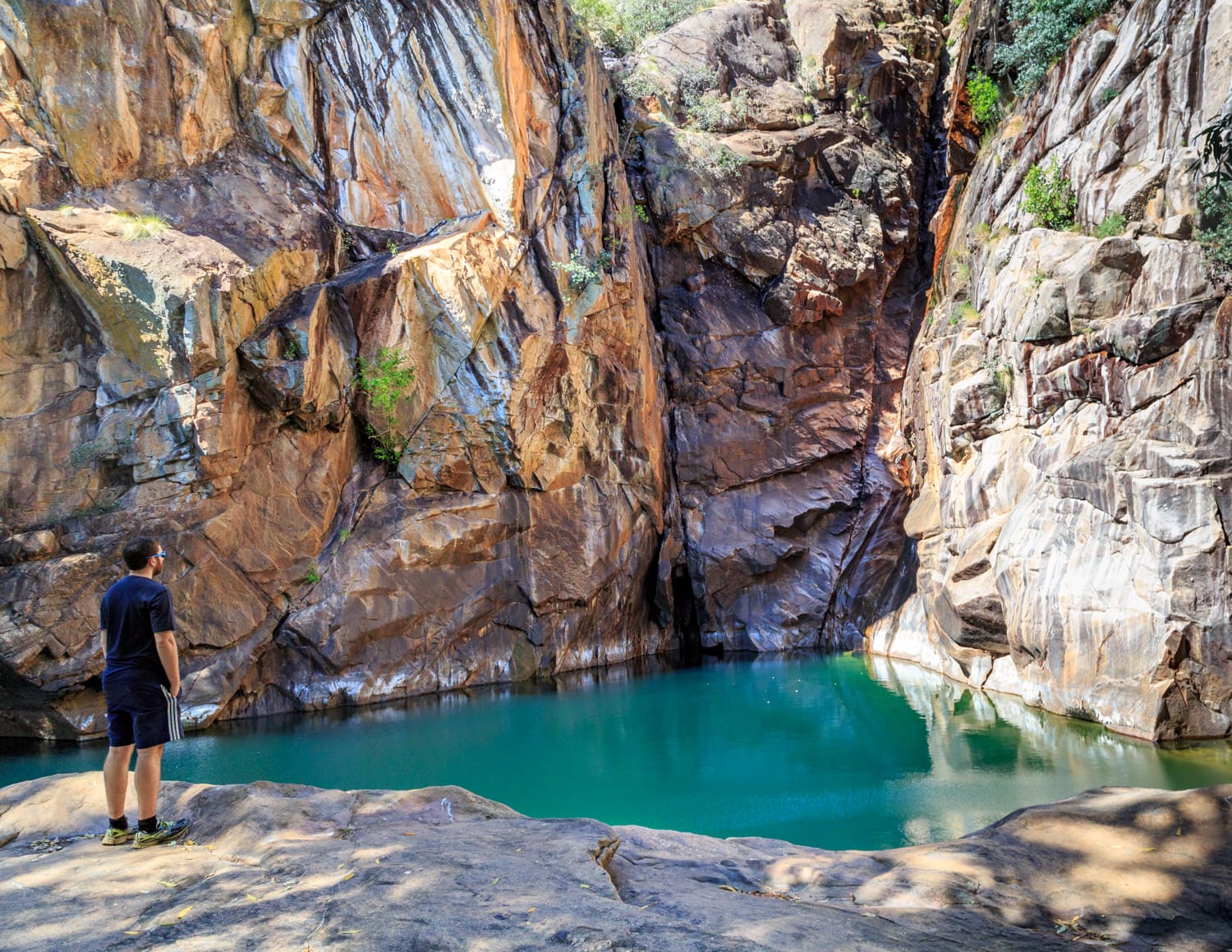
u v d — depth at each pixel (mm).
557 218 15617
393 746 10414
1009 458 12781
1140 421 10180
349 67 14539
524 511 14914
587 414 15852
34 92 11602
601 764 9586
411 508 13883
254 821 4414
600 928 3215
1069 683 10633
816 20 20719
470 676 14305
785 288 18609
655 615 18078
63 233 11281
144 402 11609
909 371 18328
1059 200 12828
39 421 11266
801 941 3254
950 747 9828
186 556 11555
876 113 20672
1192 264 10109
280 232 12930
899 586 17422
